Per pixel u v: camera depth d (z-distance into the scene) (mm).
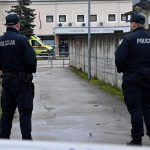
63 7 75062
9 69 8625
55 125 11734
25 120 8594
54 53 58344
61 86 23031
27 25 60344
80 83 24562
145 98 8898
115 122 12266
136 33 8836
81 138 5082
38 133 10555
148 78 8781
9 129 8922
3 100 8773
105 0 75000
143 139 9844
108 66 22672
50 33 74688
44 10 75125
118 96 18359
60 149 2443
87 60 29859
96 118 12953
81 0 74750
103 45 23891
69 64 40625
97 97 18141
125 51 8766
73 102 16656
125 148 2449
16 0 69375
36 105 15781
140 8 33250
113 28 70125
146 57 8797
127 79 8789
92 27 70188
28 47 8562
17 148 2453
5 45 8609
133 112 8789
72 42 38906
